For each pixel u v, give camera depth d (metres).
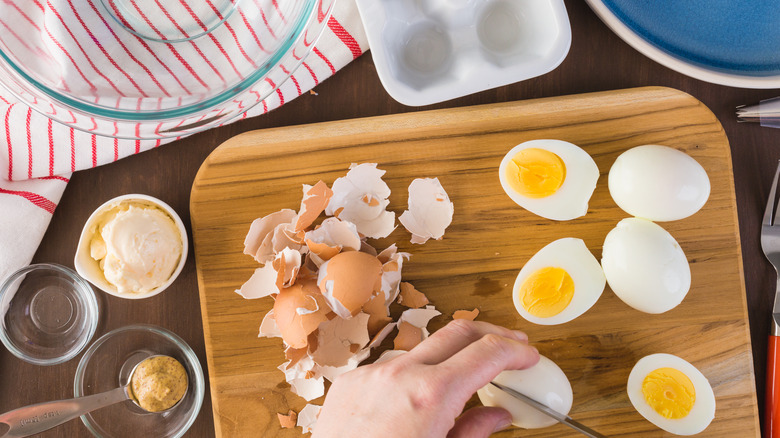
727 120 0.51
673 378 0.49
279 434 0.50
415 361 0.42
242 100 0.48
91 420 0.51
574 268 0.49
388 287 0.49
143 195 0.49
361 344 0.48
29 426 0.47
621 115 0.50
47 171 0.50
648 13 0.49
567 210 0.49
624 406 0.50
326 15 0.46
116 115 0.46
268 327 0.49
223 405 0.50
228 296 0.50
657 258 0.47
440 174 0.50
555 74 0.51
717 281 0.50
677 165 0.47
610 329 0.50
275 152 0.50
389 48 0.47
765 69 0.49
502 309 0.50
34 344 0.51
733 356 0.50
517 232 0.50
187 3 0.45
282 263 0.46
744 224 0.51
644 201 0.48
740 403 0.50
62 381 0.51
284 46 0.46
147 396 0.49
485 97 0.51
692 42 0.49
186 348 0.50
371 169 0.50
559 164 0.49
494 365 0.41
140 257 0.48
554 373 0.47
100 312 0.51
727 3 0.48
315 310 0.46
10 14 0.44
